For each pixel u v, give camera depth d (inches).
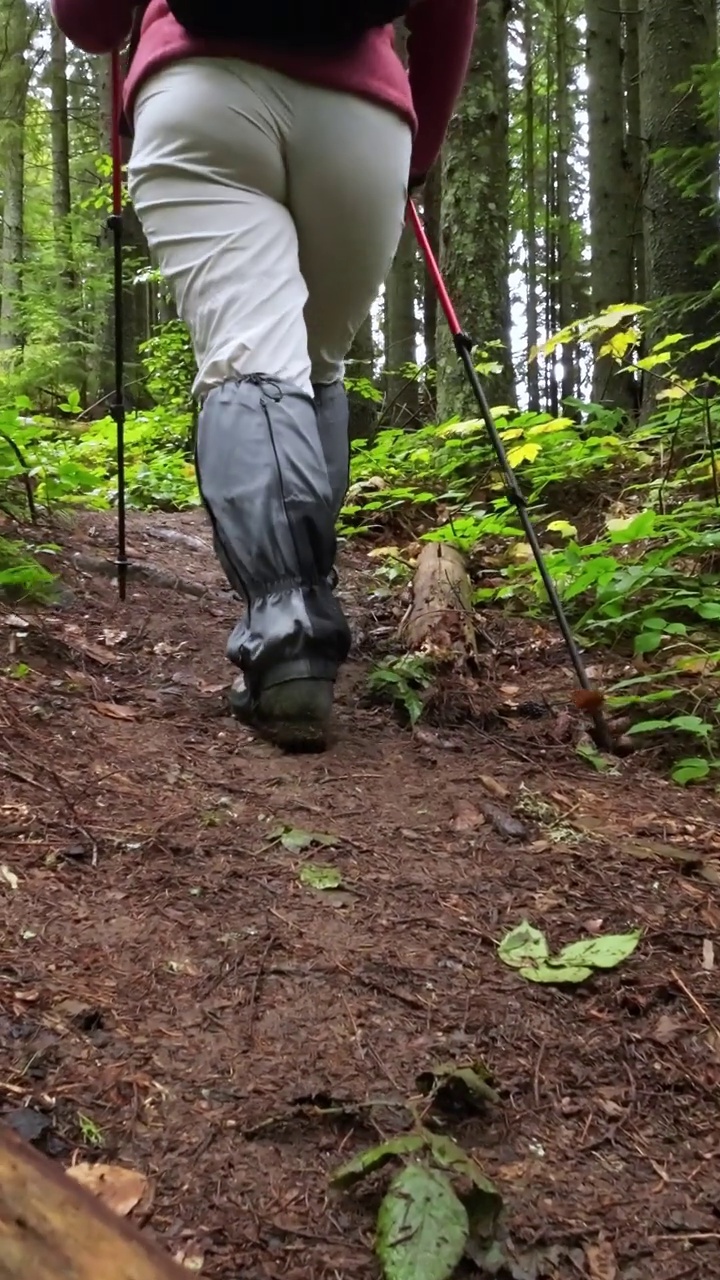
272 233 84.4
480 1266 37.9
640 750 94.7
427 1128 44.6
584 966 57.3
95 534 161.2
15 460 155.1
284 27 80.3
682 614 128.3
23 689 92.8
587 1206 41.3
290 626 82.4
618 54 411.5
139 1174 40.5
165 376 318.0
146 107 85.2
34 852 64.6
